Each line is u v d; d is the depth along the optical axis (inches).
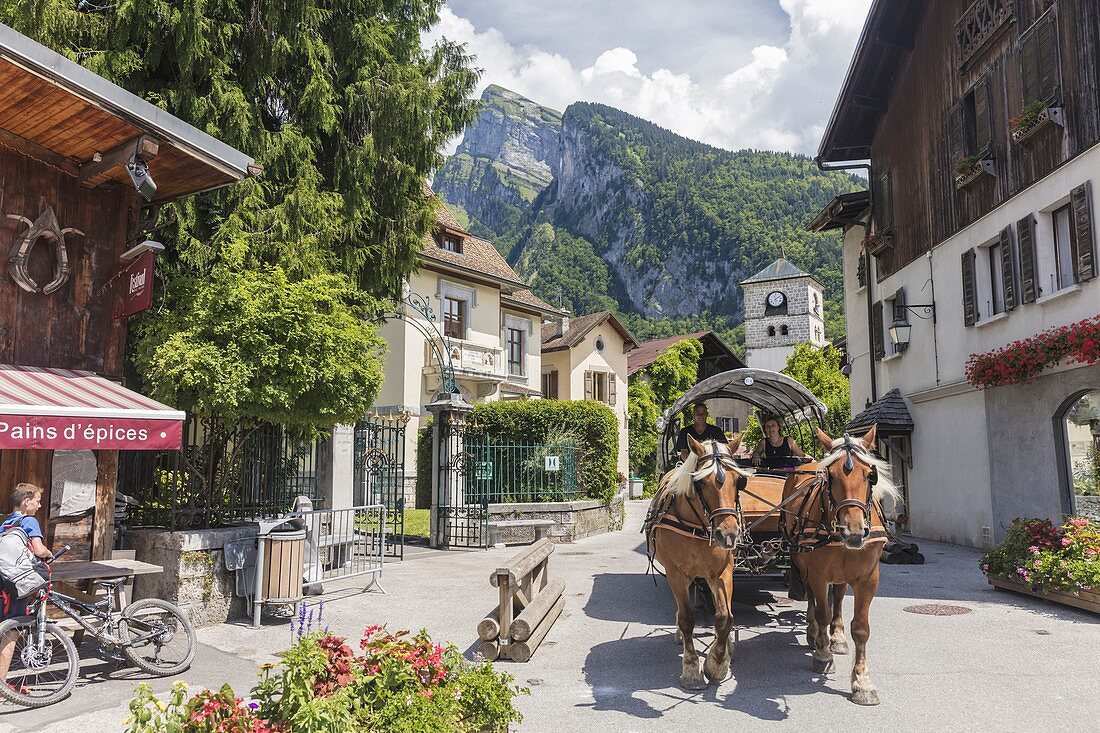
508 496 729.6
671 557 260.7
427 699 177.0
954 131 655.8
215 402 337.7
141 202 376.5
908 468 745.0
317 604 398.6
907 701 243.3
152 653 287.0
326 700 160.9
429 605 404.2
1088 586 366.6
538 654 308.2
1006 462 579.2
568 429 800.3
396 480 598.2
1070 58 502.6
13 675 240.5
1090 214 478.9
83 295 347.6
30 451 320.2
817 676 269.0
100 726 218.7
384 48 550.0
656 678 271.6
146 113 312.3
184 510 369.4
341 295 430.0
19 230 328.2
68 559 325.4
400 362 1054.4
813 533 264.7
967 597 418.3
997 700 244.1
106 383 324.2
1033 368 517.7
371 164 534.0
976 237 620.4
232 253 409.7
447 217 1185.4
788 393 403.5
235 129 468.1
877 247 796.0
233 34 477.1
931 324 699.4
